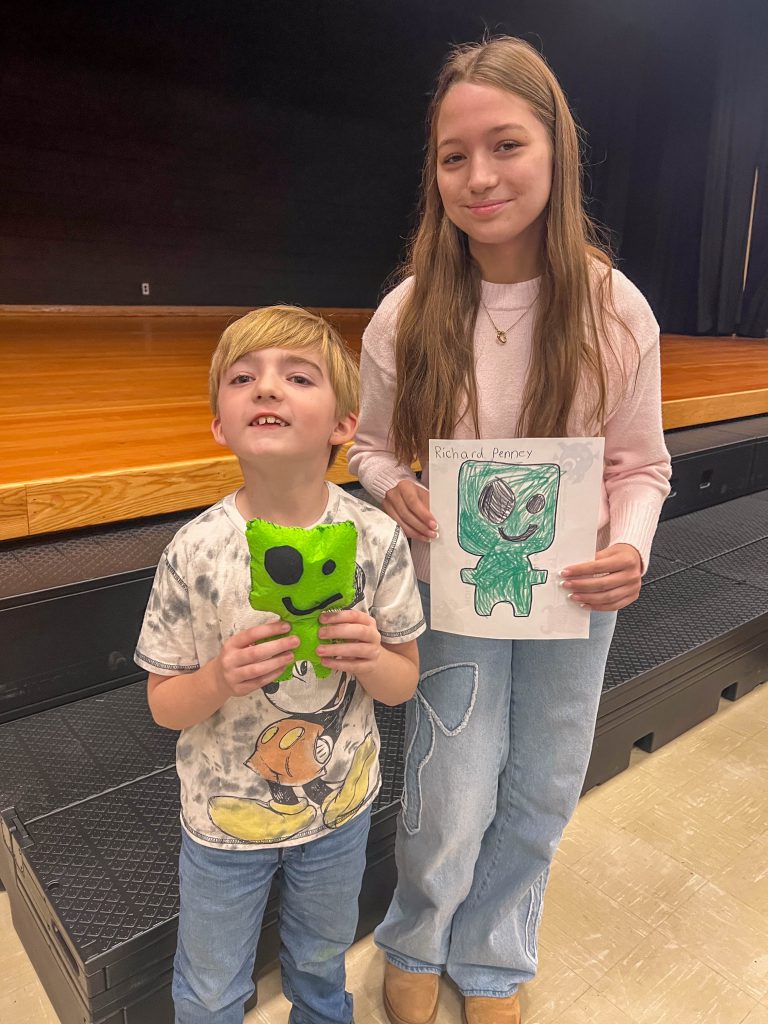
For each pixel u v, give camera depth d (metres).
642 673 1.95
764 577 2.61
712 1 6.66
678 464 3.11
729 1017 1.36
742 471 3.44
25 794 1.49
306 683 0.91
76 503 1.94
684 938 1.52
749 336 7.56
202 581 0.89
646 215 7.85
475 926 1.30
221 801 0.94
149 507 2.07
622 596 1.02
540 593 1.03
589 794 1.93
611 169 7.71
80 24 5.90
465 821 1.17
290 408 0.84
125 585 1.80
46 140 6.04
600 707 1.85
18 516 1.86
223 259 7.10
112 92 6.18
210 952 1.02
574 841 1.76
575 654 1.10
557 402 0.98
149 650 0.91
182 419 2.72
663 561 2.73
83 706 1.78
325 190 7.45
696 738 2.18
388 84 7.40
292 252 7.46
